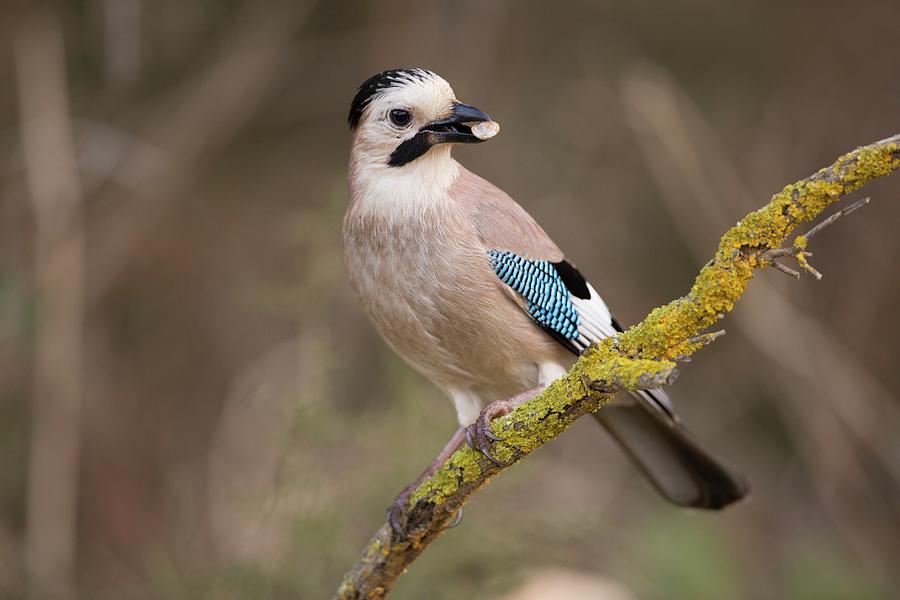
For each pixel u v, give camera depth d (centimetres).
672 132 1102
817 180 430
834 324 1165
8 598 941
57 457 1001
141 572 1047
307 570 864
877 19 1223
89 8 1077
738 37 1255
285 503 870
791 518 1130
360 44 1237
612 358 454
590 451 1129
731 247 440
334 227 959
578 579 926
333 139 1254
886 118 1209
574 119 1246
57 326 1019
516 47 1270
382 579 549
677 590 981
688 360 447
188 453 1145
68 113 1105
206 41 1192
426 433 904
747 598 1043
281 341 1186
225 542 938
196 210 1234
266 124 1255
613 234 1214
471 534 860
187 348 1192
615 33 1278
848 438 1114
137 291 1204
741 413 1186
